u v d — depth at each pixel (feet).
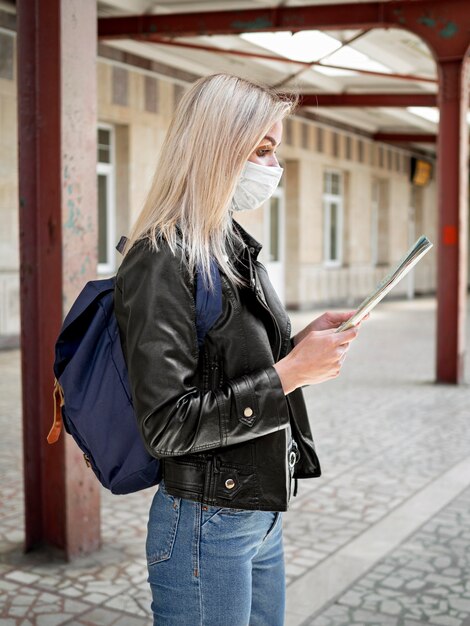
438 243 27.50
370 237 70.08
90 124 11.11
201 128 4.77
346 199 66.59
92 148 11.18
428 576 11.01
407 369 31.42
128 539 12.30
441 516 13.64
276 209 58.75
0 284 35.45
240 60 42.98
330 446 18.78
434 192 83.76
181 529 4.80
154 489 15.20
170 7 30.86
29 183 11.03
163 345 4.45
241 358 4.74
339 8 26.81
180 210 4.78
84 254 11.13
